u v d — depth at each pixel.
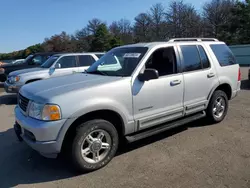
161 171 3.62
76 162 3.53
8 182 3.51
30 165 3.98
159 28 65.50
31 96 3.61
